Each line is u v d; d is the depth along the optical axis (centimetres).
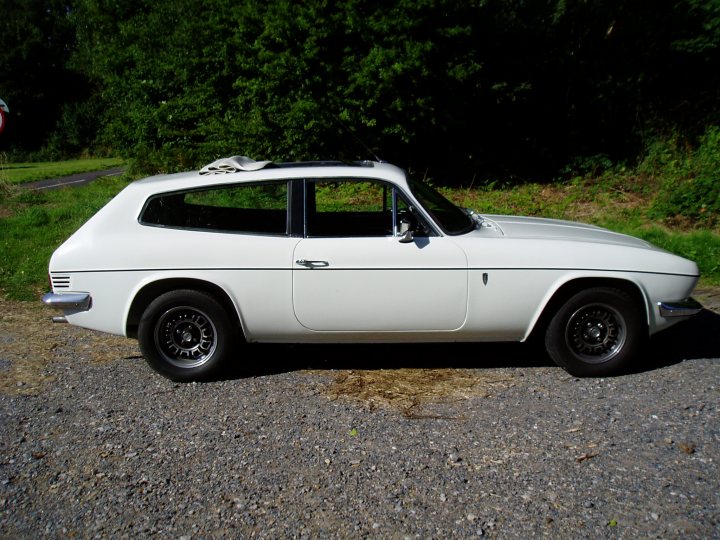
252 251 483
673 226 960
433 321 485
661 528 306
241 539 308
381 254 478
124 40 1714
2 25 4638
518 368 516
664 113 1291
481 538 304
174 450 397
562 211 1072
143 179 539
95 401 474
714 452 374
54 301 491
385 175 496
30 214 1102
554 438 396
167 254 486
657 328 492
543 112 1383
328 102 1195
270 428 422
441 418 429
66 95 4759
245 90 1326
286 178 496
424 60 1148
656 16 1335
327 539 306
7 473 375
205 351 504
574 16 1366
